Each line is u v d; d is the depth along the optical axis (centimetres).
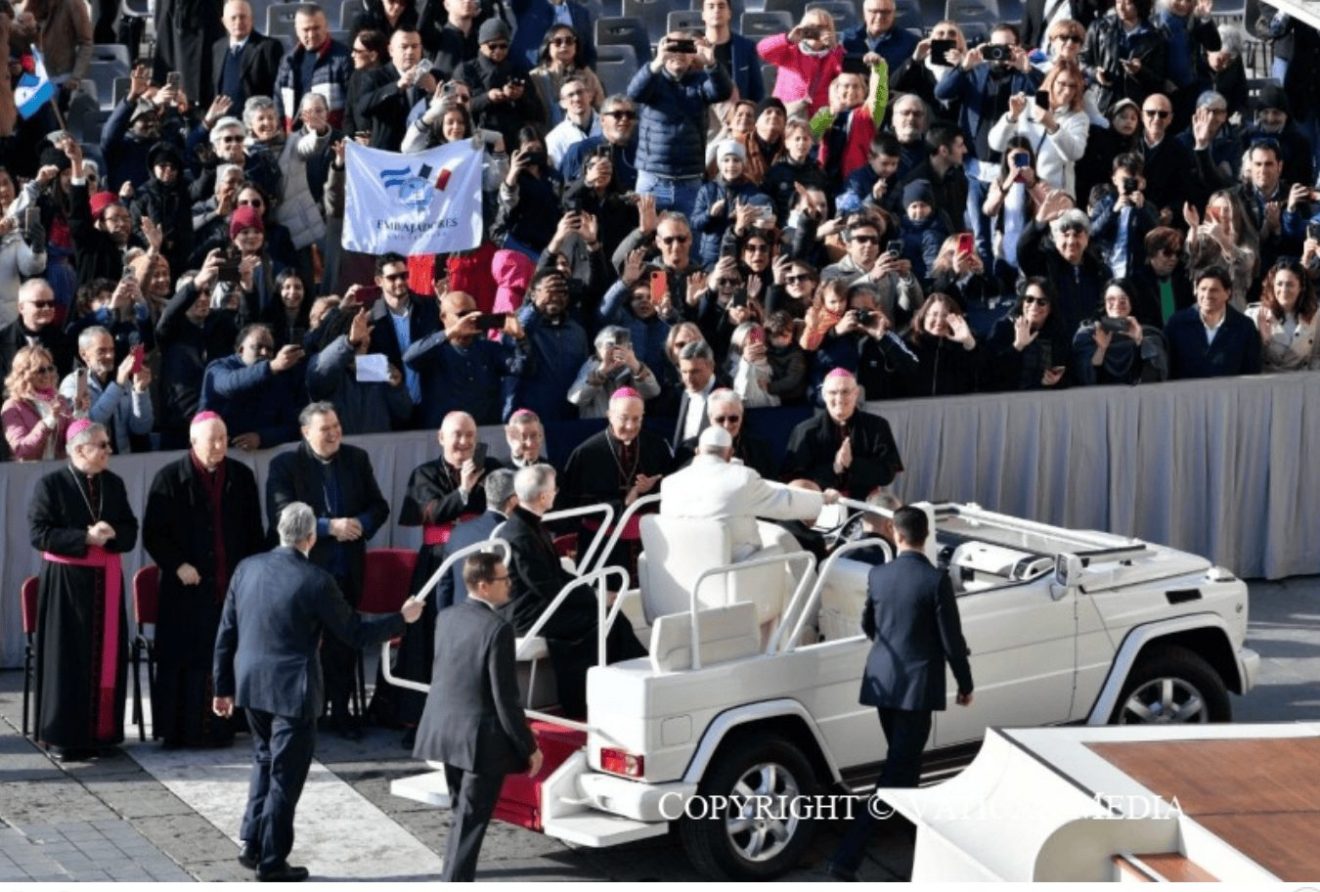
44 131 5147
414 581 3862
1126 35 5725
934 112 5544
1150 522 4750
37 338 4281
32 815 3456
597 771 3234
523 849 3438
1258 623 4541
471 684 3091
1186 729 2388
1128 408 4681
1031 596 3544
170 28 5591
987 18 6531
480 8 5544
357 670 3888
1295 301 4866
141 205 4756
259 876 3234
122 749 3756
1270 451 4781
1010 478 4628
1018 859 2175
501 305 4641
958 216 5169
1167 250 4931
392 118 5062
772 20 6325
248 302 4334
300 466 3834
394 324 4403
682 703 3198
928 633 3266
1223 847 2036
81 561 3659
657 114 5041
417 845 3406
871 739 3416
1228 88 5869
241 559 3766
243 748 3781
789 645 3344
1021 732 2366
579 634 3381
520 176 4781
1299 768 2247
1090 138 5425
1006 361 4631
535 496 3384
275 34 6103
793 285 4494
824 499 3512
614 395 4094
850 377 4244
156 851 3344
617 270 4606
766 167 5062
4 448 4134
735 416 4031
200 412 4084
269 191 4859
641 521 3481
